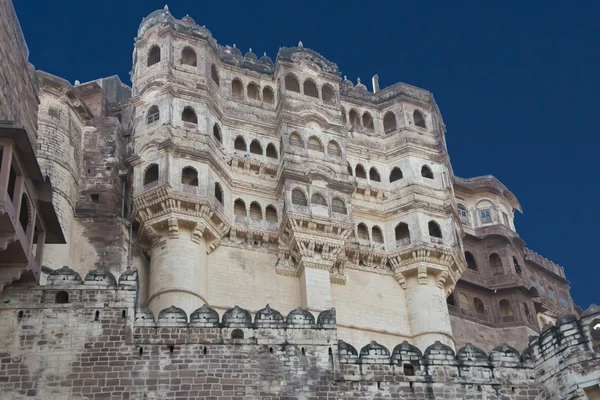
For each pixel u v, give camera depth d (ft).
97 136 167.94
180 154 159.74
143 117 166.71
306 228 164.76
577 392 96.99
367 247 176.65
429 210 182.29
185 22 183.83
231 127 176.96
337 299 166.91
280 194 170.40
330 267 165.99
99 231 154.20
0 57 104.12
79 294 99.91
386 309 171.42
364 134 193.67
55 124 158.10
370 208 183.21
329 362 101.81
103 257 151.53
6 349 95.20
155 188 153.89
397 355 104.17
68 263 148.36
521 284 210.59
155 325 99.76
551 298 234.38
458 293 204.85
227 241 163.43
